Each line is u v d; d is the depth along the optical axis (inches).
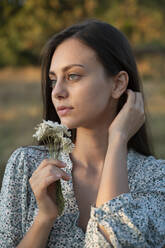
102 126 65.5
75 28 63.8
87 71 61.5
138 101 66.8
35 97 585.6
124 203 56.4
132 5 634.8
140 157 68.7
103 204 56.5
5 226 60.7
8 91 604.1
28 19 594.9
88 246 55.6
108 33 64.8
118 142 61.7
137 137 71.9
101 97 62.9
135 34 628.4
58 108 62.3
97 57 62.4
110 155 60.3
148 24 629.9
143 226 56.3
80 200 63.7
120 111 65.4
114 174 58.5
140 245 55.6
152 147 76.7
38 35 605.6
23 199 61.6
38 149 65.7
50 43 64.4
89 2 624.1
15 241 60.6
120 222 55.9
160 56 644.7
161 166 65.6
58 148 58.0
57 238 59.6
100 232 55.3
